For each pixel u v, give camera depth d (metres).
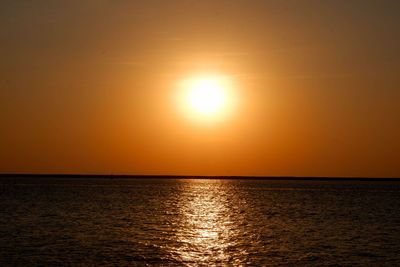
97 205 106.25
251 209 103.50
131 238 56.81
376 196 167.75
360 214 90.94
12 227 64.62
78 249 49.19
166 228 67.06
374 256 47.72
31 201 117.81
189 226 70.06
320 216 86.81
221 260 45.47
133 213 88.31
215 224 73.38
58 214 83.56
